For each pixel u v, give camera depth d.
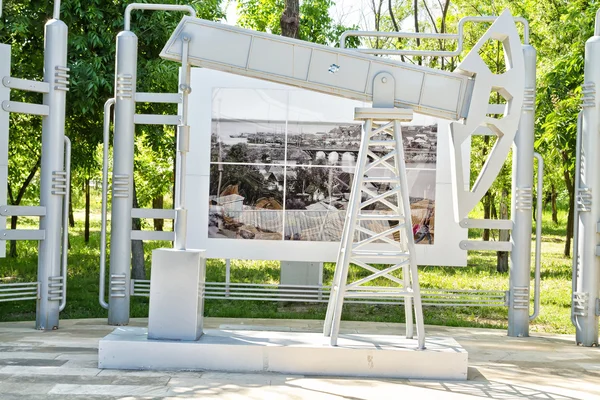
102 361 7.16
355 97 7.81
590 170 9.77
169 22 15.41
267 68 7.78
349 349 7.12
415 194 10.88
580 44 15.97
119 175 10.17
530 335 10.57
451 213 10.77
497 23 7.73
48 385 6.44
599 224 9.67
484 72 7.71
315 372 7.11
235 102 10.91
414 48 23.77
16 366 7.21
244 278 17.19
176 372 7.07
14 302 14.00
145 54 16.06
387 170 11.05
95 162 21.28
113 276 10.23
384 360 7.09
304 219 10.95
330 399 6.12
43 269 9.73
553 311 14.66
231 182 10.92
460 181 7.79
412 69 7.77
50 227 9.72
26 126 18.81
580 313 9.72
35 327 9.80
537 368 7.90
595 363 8.33
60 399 5.96
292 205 10.95
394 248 11.09
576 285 9.87
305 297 11.98
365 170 7.70
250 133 10.92
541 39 20.61
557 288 18.19
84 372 6.98
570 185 22.75
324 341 7.46
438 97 7.80
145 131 16.67
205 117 10.90
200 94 10.90
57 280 9.80
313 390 6.43
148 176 24.28
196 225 10.87
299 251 10.91
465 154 10.45
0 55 9.27
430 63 22.00
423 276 19.41
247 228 10.92
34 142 19.91
